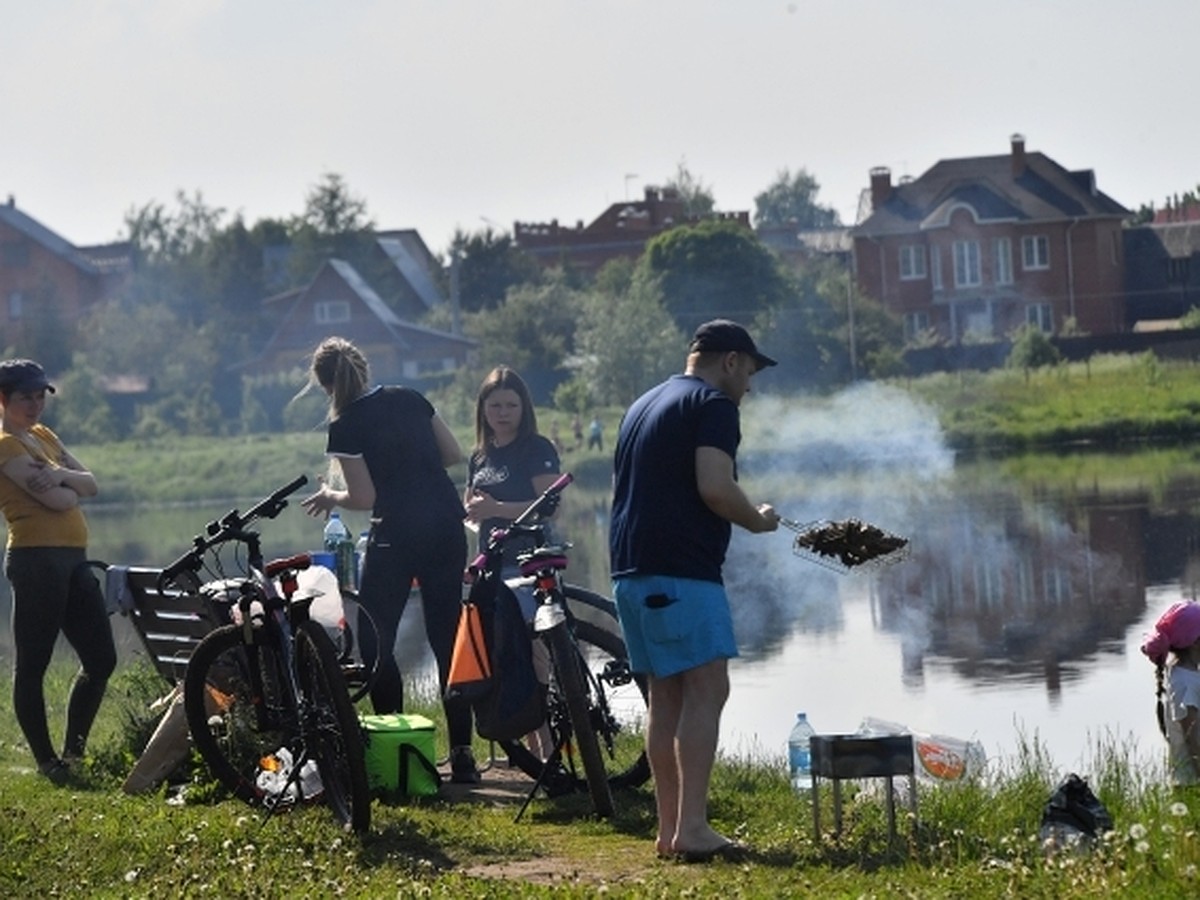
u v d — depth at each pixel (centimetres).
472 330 15262
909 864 1118
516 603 1414
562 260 19412
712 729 1198
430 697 2195
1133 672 2558
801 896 1051
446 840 1277
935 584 3772
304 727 1320
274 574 1359
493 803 1448
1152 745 1991
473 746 1773
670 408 1197
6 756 1834
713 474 1173
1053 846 1106
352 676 1473
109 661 1702
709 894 1066
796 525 1246
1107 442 9031
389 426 1566
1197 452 7825
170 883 1153
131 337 16125
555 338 14062
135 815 1366
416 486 1567
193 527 7325
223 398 15775
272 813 1340
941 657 2783
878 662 2758
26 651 1661
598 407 11931
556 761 1439
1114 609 3247
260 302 19450
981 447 9175
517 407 1661
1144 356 11338
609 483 8588
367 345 15900
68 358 16200
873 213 15562
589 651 1544
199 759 1492
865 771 1200
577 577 3988
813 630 3169
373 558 1569
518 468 1659
